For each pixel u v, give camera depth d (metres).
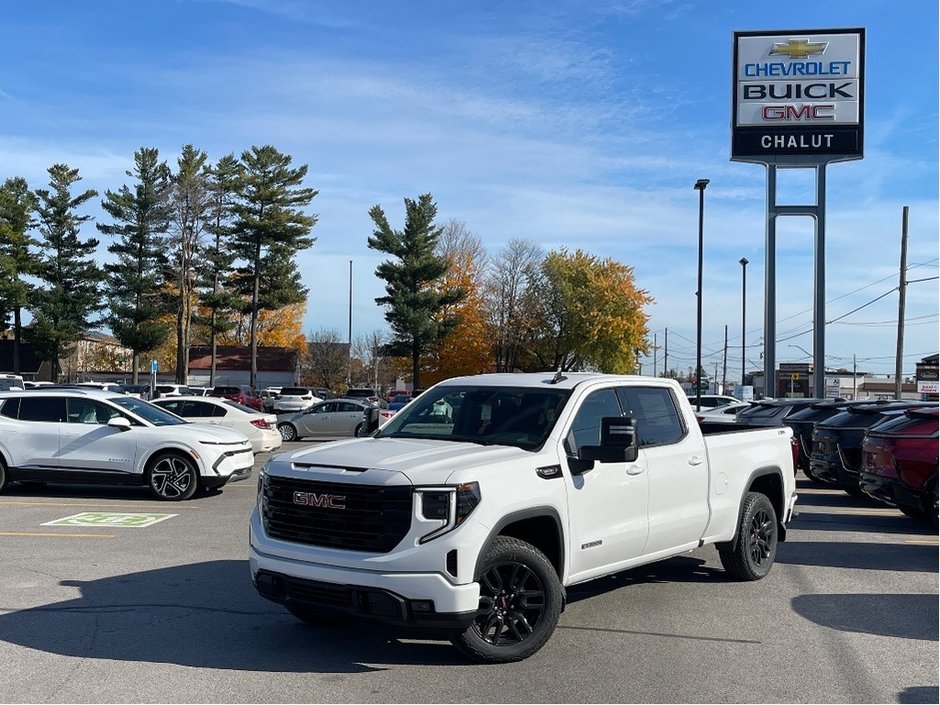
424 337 58.84
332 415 28.98
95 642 6.11
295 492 5.71
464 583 5.27
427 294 58.88
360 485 5.42
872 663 5.79
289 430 29.02
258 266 61.88
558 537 5.97
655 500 6.91
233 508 12.60
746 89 33.41
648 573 8.63
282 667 5.60
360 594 5.27
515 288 65.25
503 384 6.97
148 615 6.81
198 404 21.44
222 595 7.43
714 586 8.06
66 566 8.57
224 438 13.81
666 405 7.47
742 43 33.44
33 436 13.33
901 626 6.70
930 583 8.23
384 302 59.69
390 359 86.81
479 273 64.75
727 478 7.89
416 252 59.09
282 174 61.22
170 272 59.41
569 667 5.64
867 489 12.12
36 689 5.16
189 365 80.69
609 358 66.62
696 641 6.26
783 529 8.97
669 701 5.05
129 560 8.86
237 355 81.81
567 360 69.56
